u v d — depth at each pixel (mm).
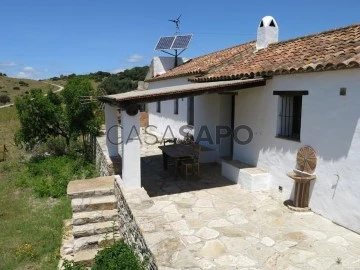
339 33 9367
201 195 9008
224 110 12070
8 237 8609
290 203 8195
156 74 21625
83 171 13867
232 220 7352
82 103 15703
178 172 11336
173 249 5242
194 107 14008
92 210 8422
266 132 9227
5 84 78688
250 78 9484
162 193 9250
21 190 12438
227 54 14852
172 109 18188
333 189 7066
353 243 6215
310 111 7555
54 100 16859
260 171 9352
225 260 5691
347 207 6758
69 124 16125
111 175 10195
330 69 6770
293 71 7766
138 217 6500
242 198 8703
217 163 12375
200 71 13164
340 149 6828
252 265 5527
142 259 5891
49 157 15961
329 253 5871
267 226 7016
